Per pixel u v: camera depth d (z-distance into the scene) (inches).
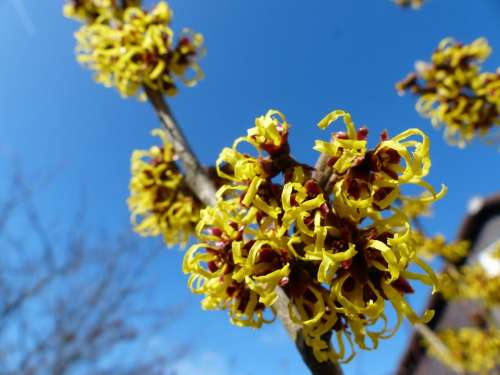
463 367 12.7
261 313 2.3
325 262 1.9
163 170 4.1
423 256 10.9
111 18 4.9
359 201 2.0
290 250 2.0
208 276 2.3
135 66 4.2
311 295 2.1
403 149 2.0
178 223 4.1
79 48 4.8
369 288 2.1
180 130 3.9
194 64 4.4
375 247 2.0
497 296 11.7
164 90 4.2
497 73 6.1
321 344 2.0
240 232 2.3
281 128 2.3
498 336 12.3
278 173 2.2
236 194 2.4
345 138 2.2
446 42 6.5
